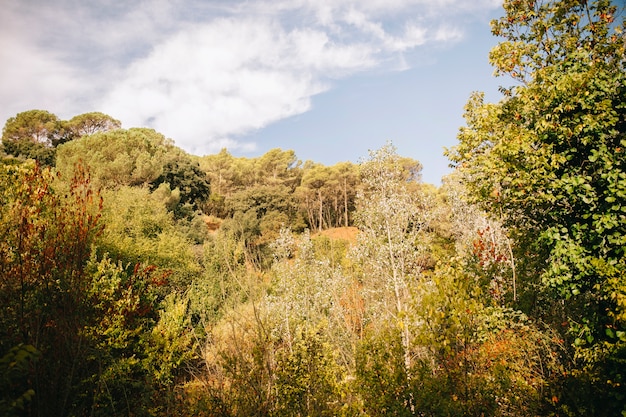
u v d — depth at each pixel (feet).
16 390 14.34
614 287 17.47
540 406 21.07
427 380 17.47
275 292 39.63
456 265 28.66
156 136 174.40
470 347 18.48
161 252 71.67
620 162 19.52
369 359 19.89
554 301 29.40
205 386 19.27
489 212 32.32
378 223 40.93
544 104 23.22
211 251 62.44
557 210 23.76
